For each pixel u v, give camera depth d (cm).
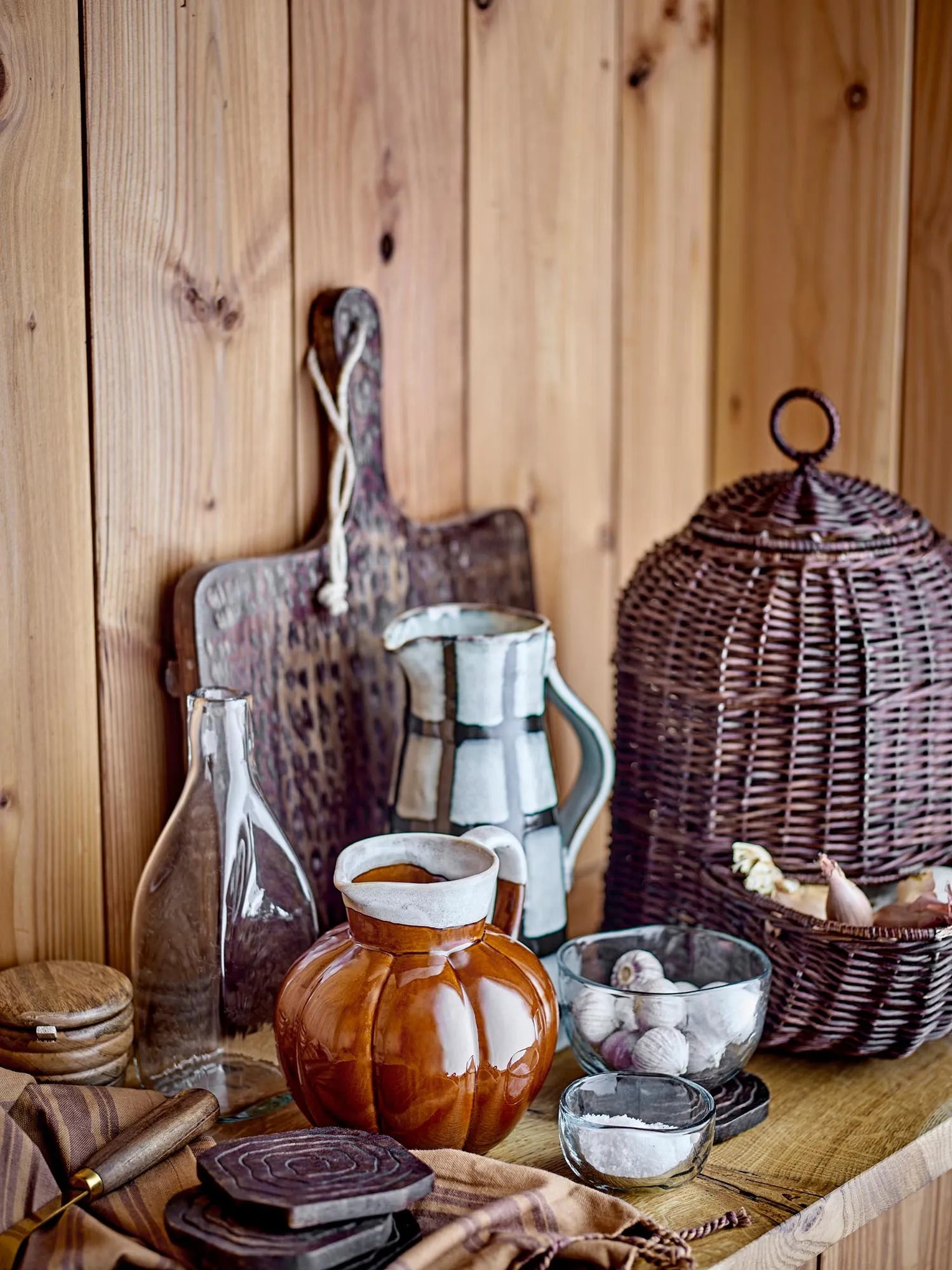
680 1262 75
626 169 134
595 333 134
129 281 100
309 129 108
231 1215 73
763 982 95
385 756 116
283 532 112
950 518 131
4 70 92
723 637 104
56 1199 79
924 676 104
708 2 138
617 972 101
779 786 104
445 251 120
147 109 99
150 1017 95
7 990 93
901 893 102
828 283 137
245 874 94
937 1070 104
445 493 124
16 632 98
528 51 123
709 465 148
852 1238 94
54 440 98
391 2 112
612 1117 89
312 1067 84
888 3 129
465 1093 83
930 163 128
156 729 106
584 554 137
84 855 103
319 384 110
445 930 84
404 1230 77
